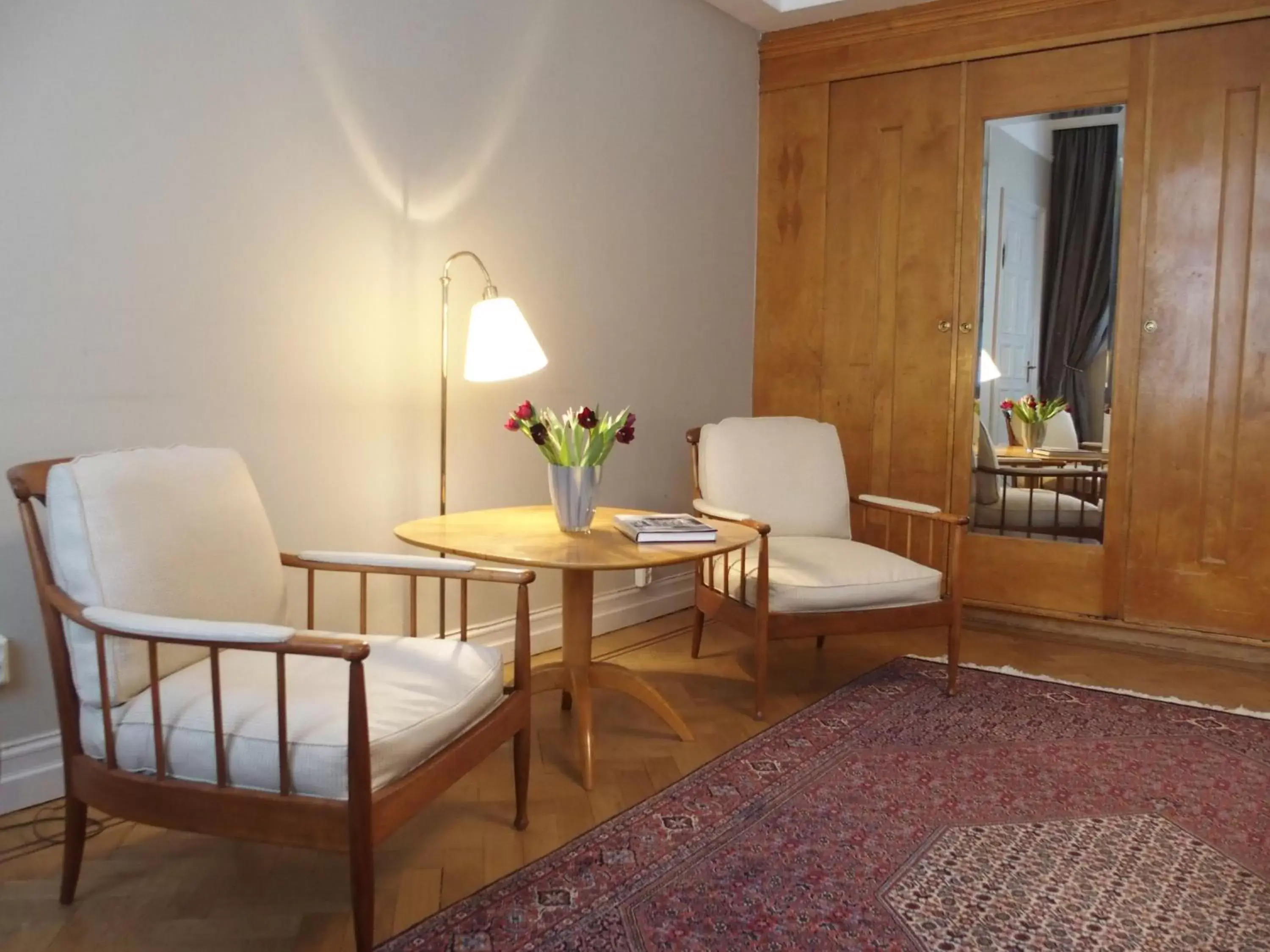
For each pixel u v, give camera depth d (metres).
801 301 4.16
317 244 2.52
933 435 3.91
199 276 2.26
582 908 1.72
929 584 2.84
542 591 3.32
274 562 1.97
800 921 1.68
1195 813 2.12
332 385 2.59
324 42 2.49
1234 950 1.61
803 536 3.21
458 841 1.97
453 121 2.87
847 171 4.01
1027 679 3.07
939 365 3.88
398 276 2.74
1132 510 3.53
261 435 2.43
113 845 1.93
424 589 2.90
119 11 2.07
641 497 3.72
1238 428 3.33
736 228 4.12
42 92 1.96
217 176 2.28
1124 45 3.44
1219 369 3.34
